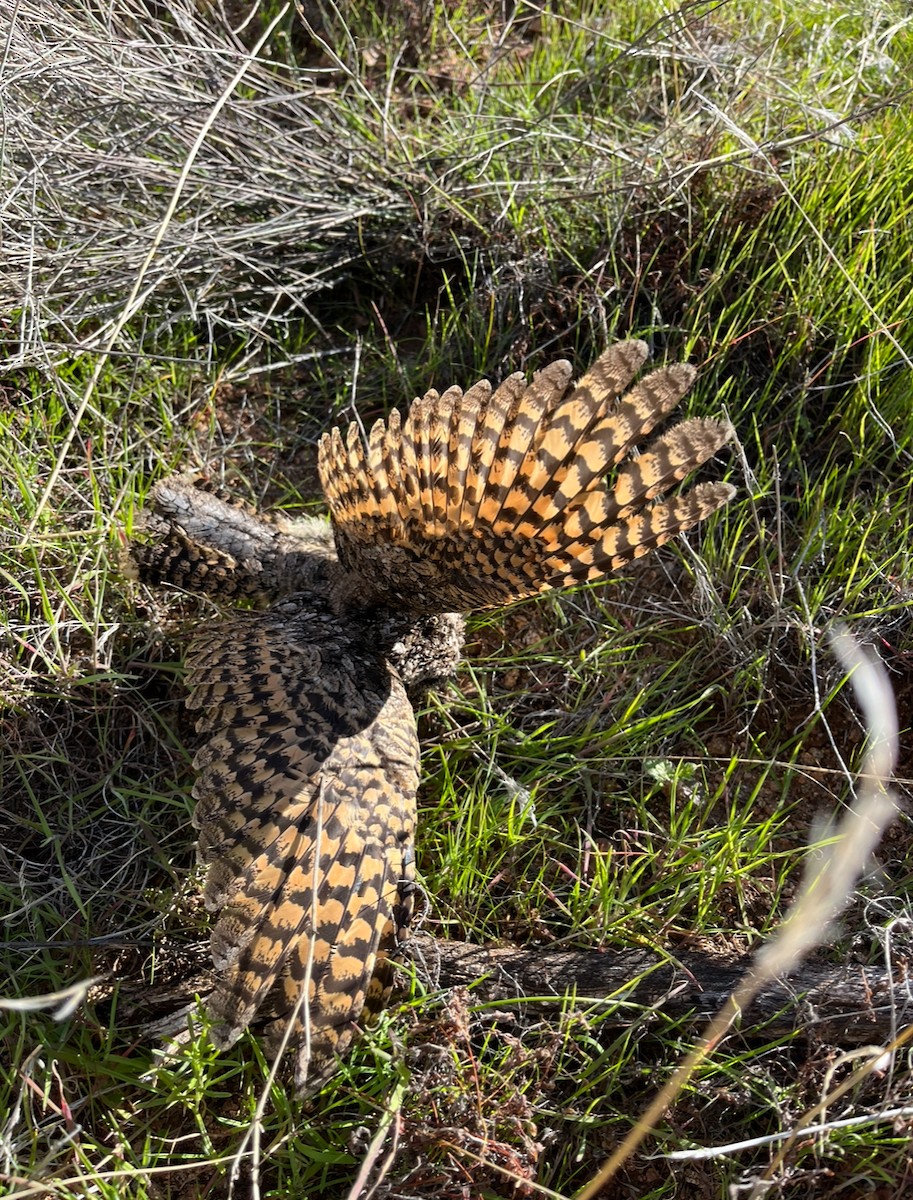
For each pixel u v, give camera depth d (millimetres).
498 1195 2975
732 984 3217
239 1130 3066
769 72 4750
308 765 2898
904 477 4070
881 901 3422
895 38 4984
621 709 3809
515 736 3768
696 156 4559
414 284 4812
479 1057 3098
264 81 4734
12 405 4227
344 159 4738
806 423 4176
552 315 4461
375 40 5336
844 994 3150
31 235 4016
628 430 2604
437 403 2770
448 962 3289
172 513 3631
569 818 3711
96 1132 3084
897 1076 3031
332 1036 2770
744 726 3820
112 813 3562
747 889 3521
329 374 4641
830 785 3725
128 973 3312
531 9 5613
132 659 3773
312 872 2762
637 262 4316
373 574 3260
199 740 3539
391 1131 2949
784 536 4043
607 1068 3129
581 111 5023
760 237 4461
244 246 4609
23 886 3311
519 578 2953
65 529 3936
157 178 4398
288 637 3205
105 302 4438
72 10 4402
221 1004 2771
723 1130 3084
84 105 4324
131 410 4375
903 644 3805
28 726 3633
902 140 4625
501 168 4762
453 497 2834
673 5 5121
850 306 4254
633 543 2768
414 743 3117
